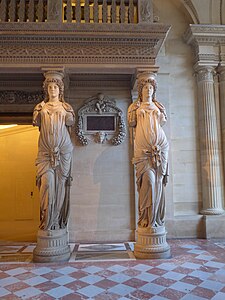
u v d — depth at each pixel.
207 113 7.67
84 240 7.19
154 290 4.11
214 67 7.86
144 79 5.93
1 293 4.07
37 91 7.52
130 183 7.44
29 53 5.83
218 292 4.02
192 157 7.79
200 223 7.44
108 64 5.94
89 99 7.54
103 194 7.39
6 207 11.38
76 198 7.33
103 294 4.00
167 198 7.52
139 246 5.72
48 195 5.46
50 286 4.30
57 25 5.68
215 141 7.63
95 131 7.50
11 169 11.55
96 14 6.07
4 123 7.79
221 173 7.69
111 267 5.12
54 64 5.82
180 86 7.97
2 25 5.61
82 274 4.78
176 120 7.87
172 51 8.05
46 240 5.54
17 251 6.38
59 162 5.56
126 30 5.79
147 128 5.68
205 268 5.01
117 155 7.50
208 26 7.60
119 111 7.54
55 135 5.52
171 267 5.07
